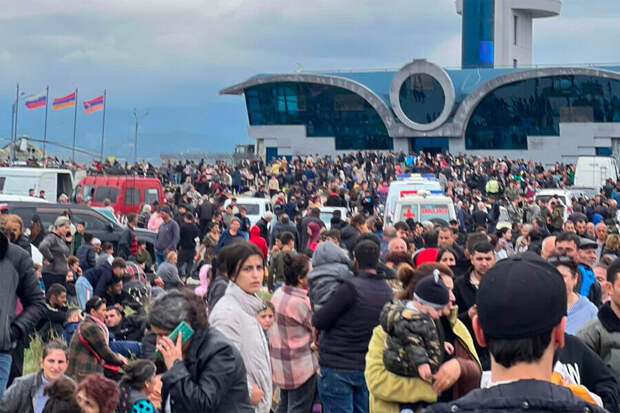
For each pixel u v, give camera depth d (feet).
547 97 328.70
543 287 12.10
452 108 332.60
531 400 11.80
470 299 31.07
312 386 36.27
